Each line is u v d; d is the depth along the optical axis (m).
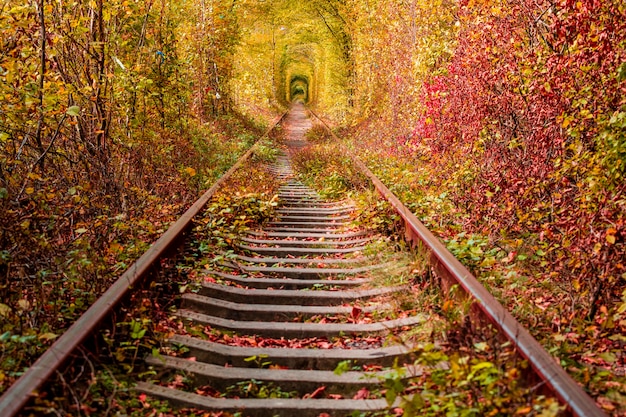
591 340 4.34
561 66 6.34
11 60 6.42
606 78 5.79
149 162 9.90
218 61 21.73
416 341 4.46
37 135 6.95
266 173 14.03
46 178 7.01
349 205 10.56
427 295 5.34
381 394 3.87
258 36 41.81
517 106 7.61
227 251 7.03
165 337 4.42
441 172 9.31
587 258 4.86
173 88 12.98
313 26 34.38
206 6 19.02
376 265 6.62
